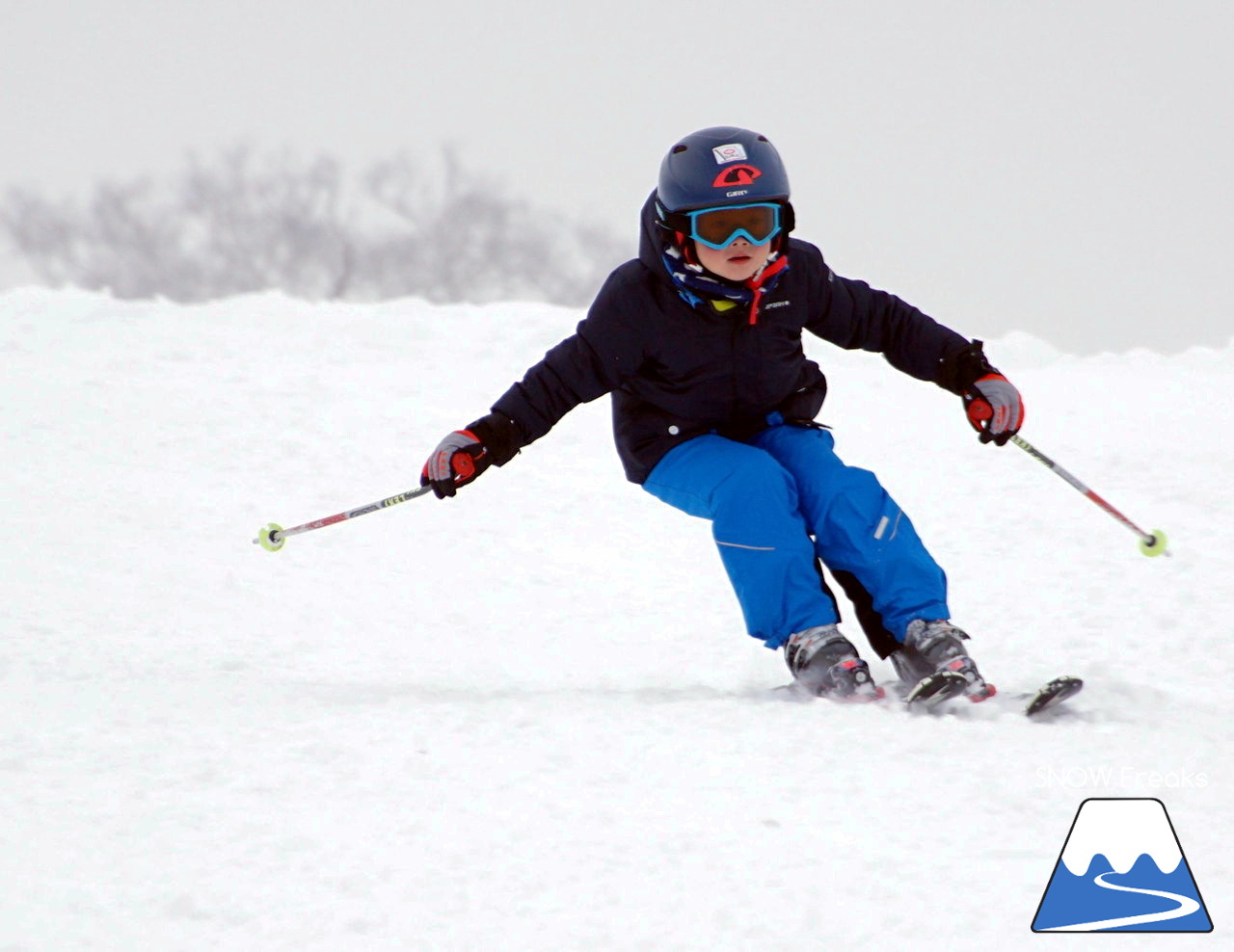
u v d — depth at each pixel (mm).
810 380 15648
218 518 25703
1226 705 15008
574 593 22609
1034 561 23266
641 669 18422
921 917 8766
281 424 32031
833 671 13734
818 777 11164
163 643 18719
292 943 8500
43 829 10125
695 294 14367
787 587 14062
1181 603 20656
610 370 14758
